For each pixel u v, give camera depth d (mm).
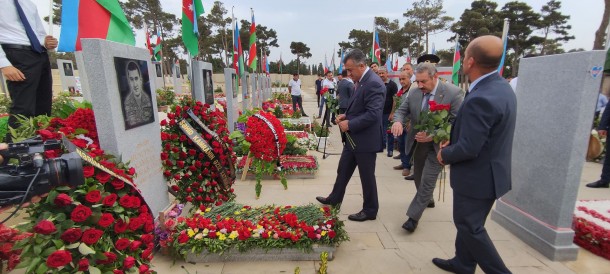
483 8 36969
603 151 6629
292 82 13273
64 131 2443
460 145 2227
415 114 3717
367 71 3588
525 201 3439
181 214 3713
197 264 2914
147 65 3184
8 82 3297
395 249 3195
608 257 3043
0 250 1766
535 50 40500
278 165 4242
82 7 3100
